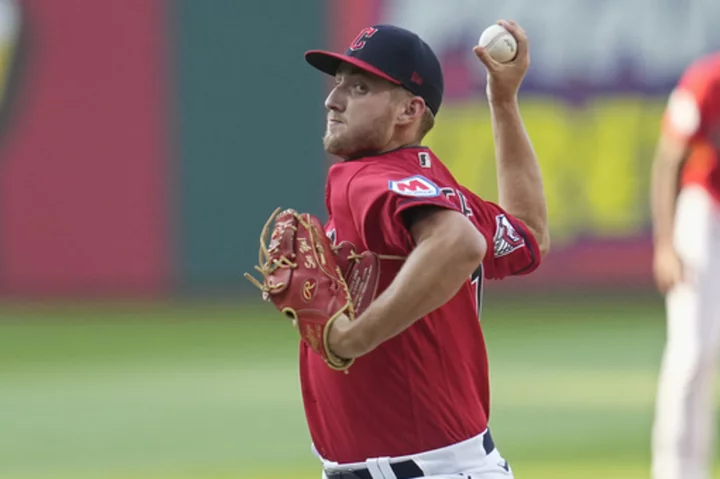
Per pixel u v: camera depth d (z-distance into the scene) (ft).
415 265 33.81
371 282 36.52
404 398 38.14
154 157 187.52
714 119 76.33
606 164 190.29
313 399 40.34
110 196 187.73
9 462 91.61
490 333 161.99
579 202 190.60
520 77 44.42
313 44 187.93
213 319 175.22
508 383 125.49
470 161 185.78
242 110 187.83
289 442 98.12
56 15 185.78
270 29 187.32
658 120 190.29
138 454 94.07
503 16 187.62
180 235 188.75
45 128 186.80
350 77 37.91
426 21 187.21
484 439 39.52
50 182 187.21
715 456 89.15
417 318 34.22
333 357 35.81
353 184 36.09
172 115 187.32
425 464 38.42
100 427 105.29
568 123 190.29
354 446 38.96
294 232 36.47
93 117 187.01
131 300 188.44
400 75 37.32
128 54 186.39
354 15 188.24
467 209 39.24
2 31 184.24
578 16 189.67
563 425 103.19
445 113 186.19
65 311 181.98
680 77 190.08
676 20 190.19
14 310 182.80
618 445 94.68
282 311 36.42
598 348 148.77
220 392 122.11
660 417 76.33
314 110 188.34
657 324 167.94
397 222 34.78
